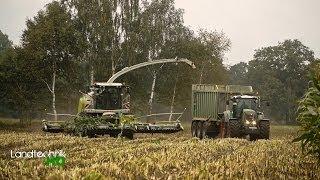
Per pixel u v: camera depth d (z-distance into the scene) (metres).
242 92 40.41
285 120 136.50
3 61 60.78
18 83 61.19
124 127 35.47
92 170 12.93
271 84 138.25
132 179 13.24
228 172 14.35
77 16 64.00
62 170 13.36
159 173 14.64
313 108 13.77
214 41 85.12
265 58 159.00
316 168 16.28
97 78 65.00
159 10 68.31
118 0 65.81
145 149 22.00
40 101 69.50
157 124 37.94
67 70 62.62
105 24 63.09
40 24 61.00
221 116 39.72
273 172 15.38
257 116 35.09
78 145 26.02
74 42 60.81
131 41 65.06
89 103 38.84
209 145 24.38
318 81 13.96
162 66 67.94
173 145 24.08
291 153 21.42
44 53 59.25
